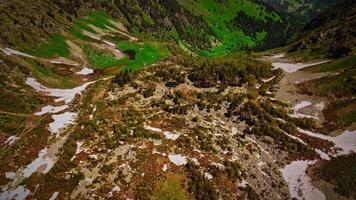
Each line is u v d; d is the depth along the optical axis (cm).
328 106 11662
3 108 10475
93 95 11069
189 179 7450
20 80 12475
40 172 7706
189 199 7112
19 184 7475
